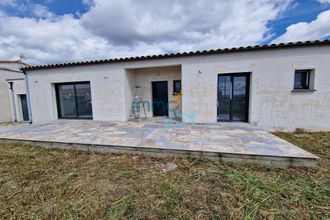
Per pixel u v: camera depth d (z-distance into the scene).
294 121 5.59
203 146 3.74
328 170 3.02
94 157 3.88
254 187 2.51
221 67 5.97
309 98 5.43
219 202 2.23
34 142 4.78
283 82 5.54
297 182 2.65
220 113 6.46
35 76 8.27
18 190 2.63
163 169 3.20
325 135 5.14
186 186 2.61
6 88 11.41
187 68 6.27
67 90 8.27
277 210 2.06
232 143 3.93
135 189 2.57
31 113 8.59
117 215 2.04
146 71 7.93
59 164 3.56
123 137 4.67
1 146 4.82
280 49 5.46
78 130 5.78
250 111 5.91
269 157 3.18
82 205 2.24
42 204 2.29
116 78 7.19
